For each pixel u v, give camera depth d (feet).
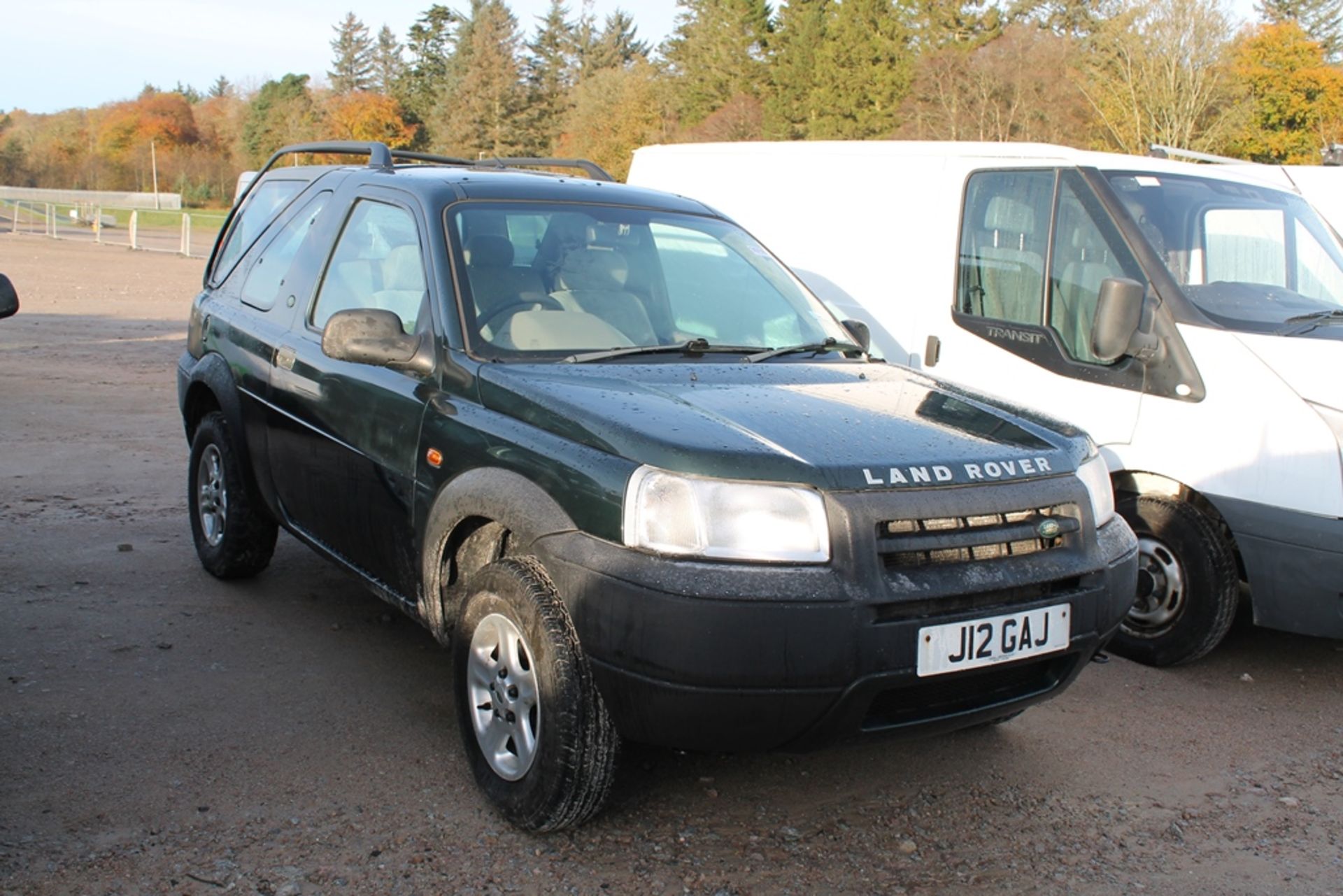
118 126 375.66
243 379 17.58
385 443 13.89
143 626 16.89
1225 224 19.02
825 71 194.70
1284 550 16.14
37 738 13.19
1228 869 11.78
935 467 11.23
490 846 11.46
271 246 18.56
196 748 13.19
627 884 10.92
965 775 13.60
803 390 12.98
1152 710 15.94
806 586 10.32
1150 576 17.61
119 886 10.44
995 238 20.06
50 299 69.21
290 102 349.41
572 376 12.66
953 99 138.21
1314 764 14.40
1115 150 117.60
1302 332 17.03
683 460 10.66
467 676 12.35
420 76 355.97
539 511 11.26
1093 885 11.36
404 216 15.08
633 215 15.85
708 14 234.38
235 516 18.33
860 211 22.66
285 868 10.89
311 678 15.39
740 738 10.48
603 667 10.61
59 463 26.91
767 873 11.25
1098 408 18.08
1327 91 130.62
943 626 10.70
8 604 17.44
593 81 251.39
